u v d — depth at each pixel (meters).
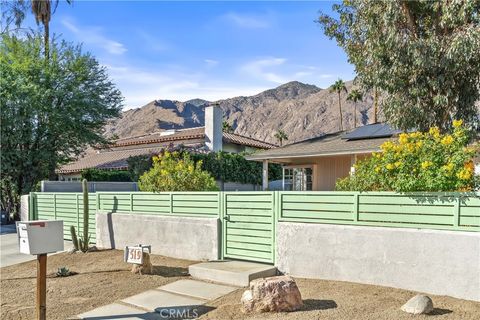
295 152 15.02
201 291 6.59
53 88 19.31
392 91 9.73
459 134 6.25
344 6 11.44
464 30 8.34
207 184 10.51
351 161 14.13
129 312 5.81
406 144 6.34
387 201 6.32
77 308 6.07
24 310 6.07
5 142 18.38
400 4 9.19
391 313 4.98
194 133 26.92
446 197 5.80
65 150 20.81
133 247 7.89
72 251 10.31
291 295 5.43
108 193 10.90
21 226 5.42
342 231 6.63
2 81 17.91
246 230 8.04
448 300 5.41
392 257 6.11
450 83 8.91
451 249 5.60
